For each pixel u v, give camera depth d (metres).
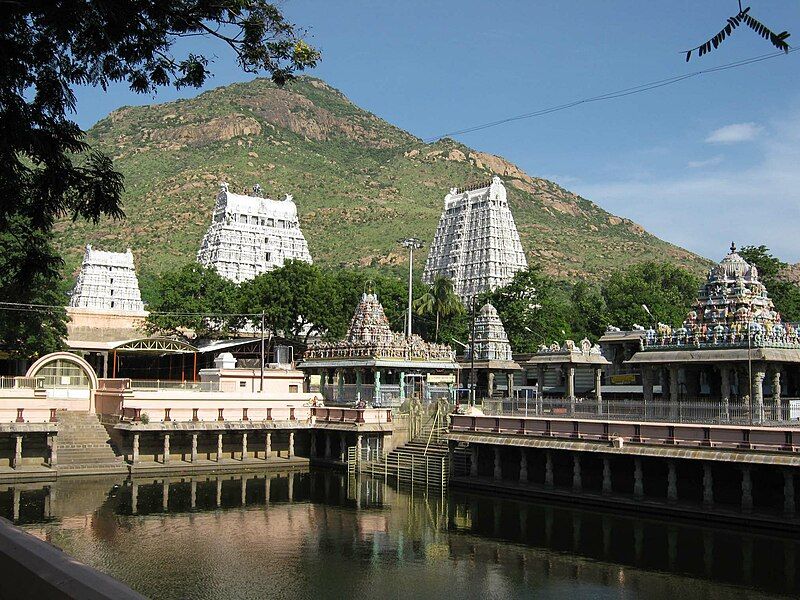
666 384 63.06
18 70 17.36
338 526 44.00
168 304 95.19
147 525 43.62
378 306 75.25
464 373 86.88
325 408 68.06
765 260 102.00
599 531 42.53
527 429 53.50
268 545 39.47
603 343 89.12
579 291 158.12
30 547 11.24
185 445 65.50
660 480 48.72
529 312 108.38
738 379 56.72
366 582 33.50
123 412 63.47
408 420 66.25
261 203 167.25
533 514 46.91
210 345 89.56
